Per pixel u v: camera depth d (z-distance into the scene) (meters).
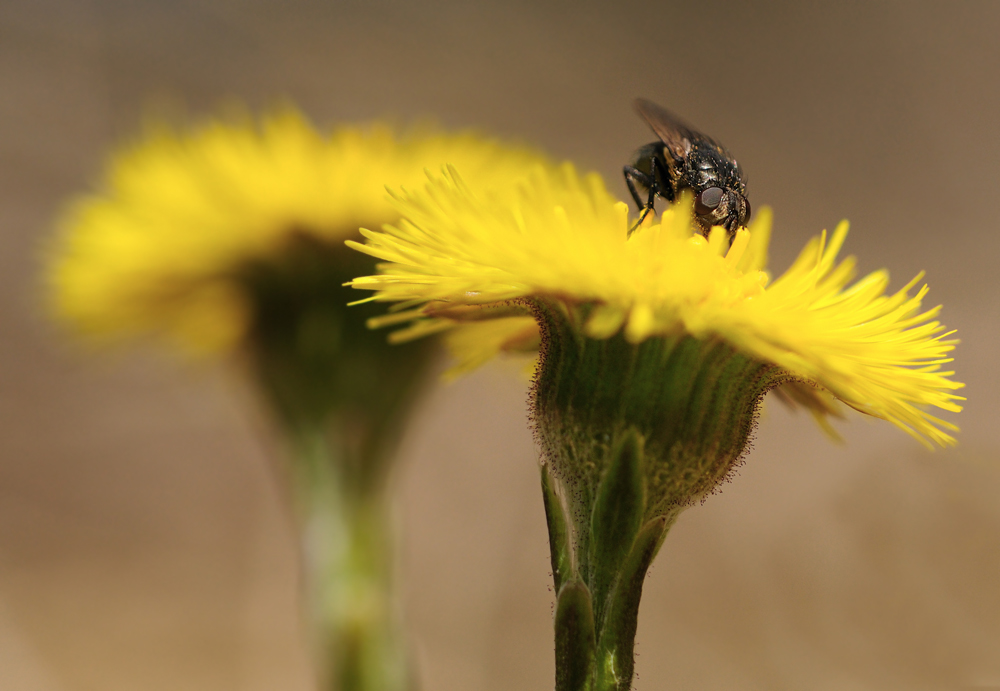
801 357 0.15
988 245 0.48
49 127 0.49
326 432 0.19
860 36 0.58
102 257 0.19
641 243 0.15
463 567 0.37
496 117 0.54
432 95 0.54
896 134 0.55
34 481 0.43
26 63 0.49
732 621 0.33
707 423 0.15
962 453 0.33
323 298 0.19
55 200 0.49
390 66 0.54
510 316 0.15
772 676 0.31
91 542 0.41
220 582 0.40
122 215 0.19
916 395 0.15
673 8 0.60
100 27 0.50
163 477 0.44
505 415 0.43
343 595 0.18
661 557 0.36
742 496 0.37
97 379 0.47
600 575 0.15
